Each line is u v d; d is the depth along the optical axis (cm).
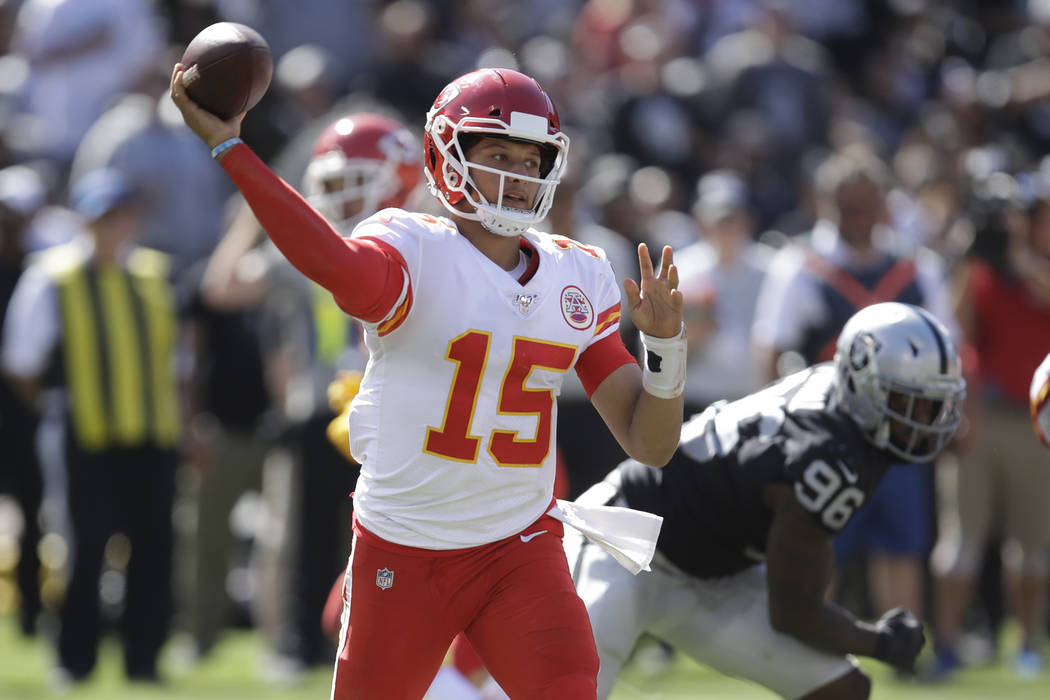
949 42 4341
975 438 2497
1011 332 2530
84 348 2422
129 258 2553
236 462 2672
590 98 3881
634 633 1473
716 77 3834
